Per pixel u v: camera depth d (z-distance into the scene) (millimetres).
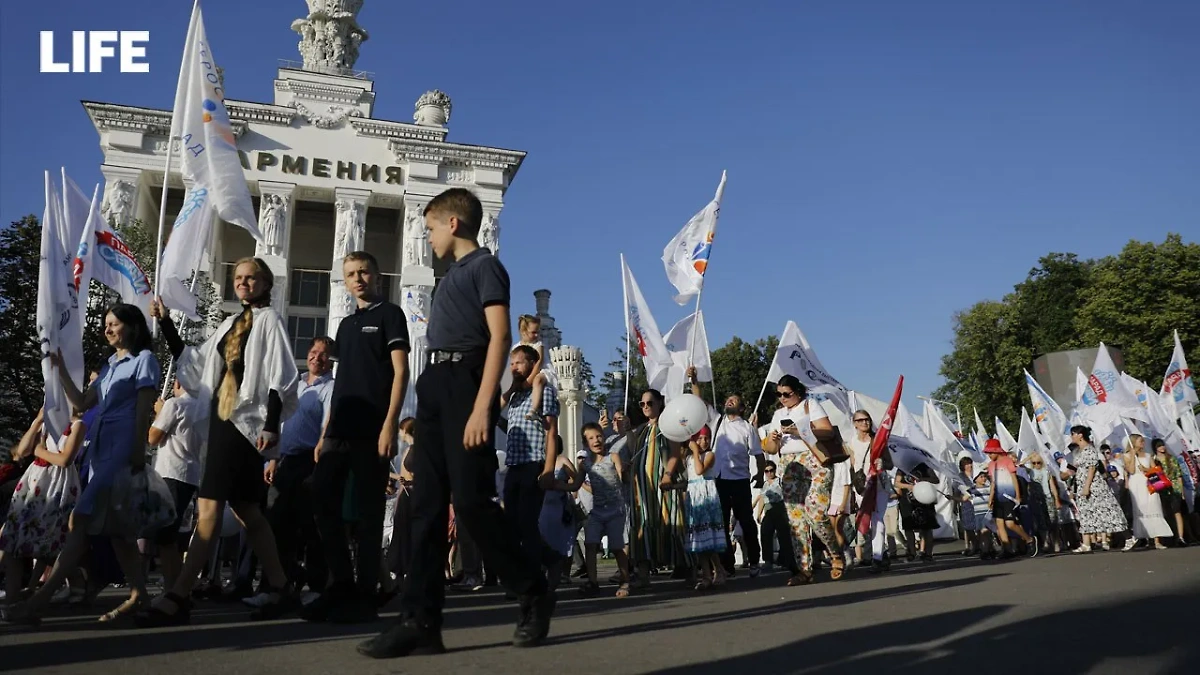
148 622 5008
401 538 7992
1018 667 3271
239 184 7594
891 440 14406
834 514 9891
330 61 42656
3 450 20656
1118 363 30781
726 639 4176
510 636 4395
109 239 8742
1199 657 3461
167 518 5633
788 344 13805
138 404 5531
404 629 3674
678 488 8328
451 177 42125
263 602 5590
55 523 6168
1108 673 3135
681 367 11922
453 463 3688
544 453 5559
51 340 6875
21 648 4062
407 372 5285
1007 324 54688
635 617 5453
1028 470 16000
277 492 6586
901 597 6457
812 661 3463
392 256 46781
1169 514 14852
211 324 29188
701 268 10383
